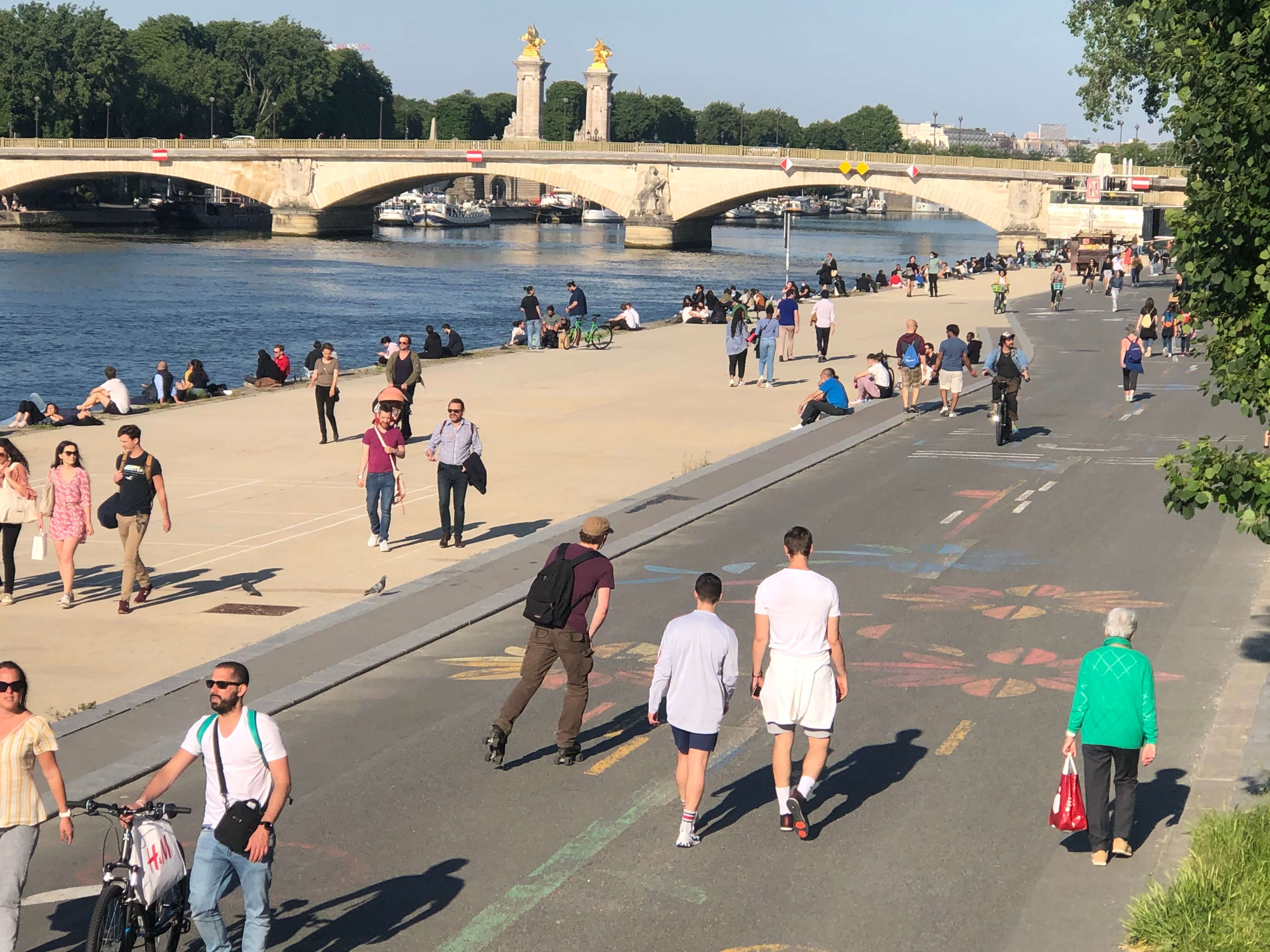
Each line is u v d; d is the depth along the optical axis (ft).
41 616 54.60
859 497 77.71
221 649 50.37
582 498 77.46
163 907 27.14
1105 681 32.04
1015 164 413.39
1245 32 34.40
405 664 48.88
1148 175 383.04
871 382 116.16
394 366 97.09
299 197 483.51
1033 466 86.58
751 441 96.58
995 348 143.54
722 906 30.40
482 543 67.10
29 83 522.88
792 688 34.06
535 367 140.15
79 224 526.16
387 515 65.31
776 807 36.11
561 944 28.71
